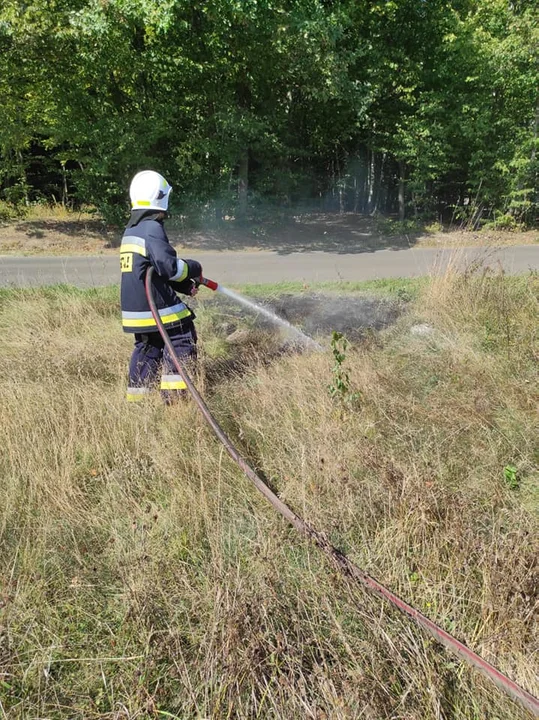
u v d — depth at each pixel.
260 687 1.89
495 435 3.43
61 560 2.56
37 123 14.21
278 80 13.52
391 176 19.83
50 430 3.46
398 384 4.09
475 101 14.53
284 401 3.79
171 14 10.78
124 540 2.65
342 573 2.31
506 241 12.97
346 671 1.95
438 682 1.88
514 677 1.93
